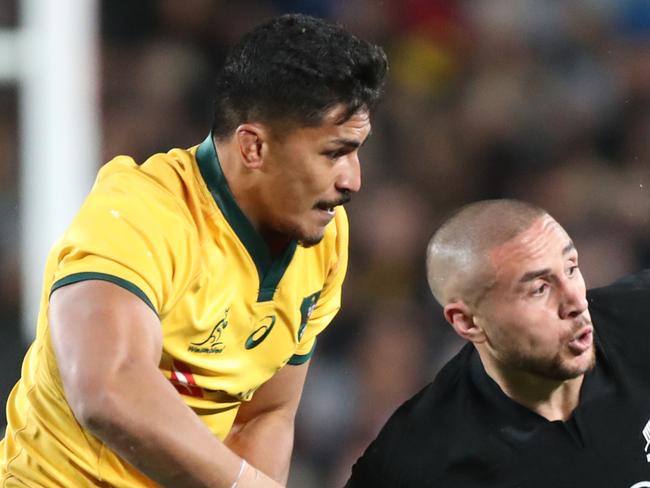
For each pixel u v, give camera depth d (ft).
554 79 101.19
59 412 32.89
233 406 36.01
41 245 84.12
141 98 93.40
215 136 33.12
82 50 86.79
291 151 31.65
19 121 85.61
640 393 34.19
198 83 95.09
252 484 29.66
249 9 98.27
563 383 33.94
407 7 102.47
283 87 31.19
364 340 85.87
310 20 31.94
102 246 30.37
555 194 96.68
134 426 28.27
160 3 95.96
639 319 35.04
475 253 33.37
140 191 31.94
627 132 100.01
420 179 96.02
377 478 34.55
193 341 33.17
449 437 34.24
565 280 32.91
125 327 29.19
